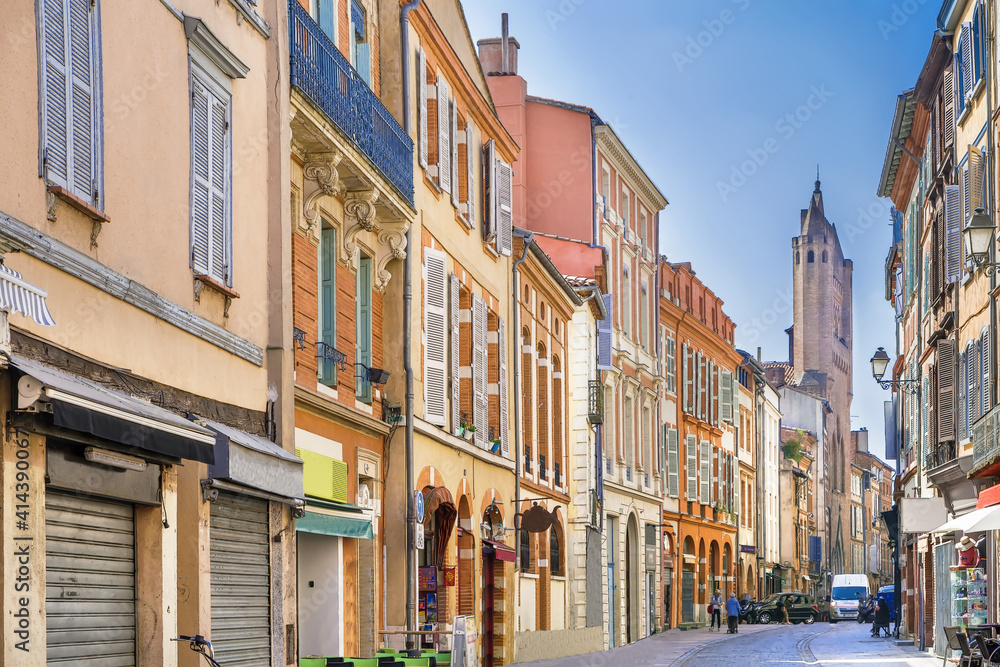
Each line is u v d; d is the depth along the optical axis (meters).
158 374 12.50
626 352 48.44
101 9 11.39
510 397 31.70
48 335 10.30
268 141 16.05
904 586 44.06
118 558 11.70
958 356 30.39
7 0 9.55
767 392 84.62
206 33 13.58
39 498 9.83
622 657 33.31
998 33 26.02
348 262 19.92
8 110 9.59
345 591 19.25
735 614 52.16
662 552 54.53
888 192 44.34
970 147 27.64
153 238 12.47
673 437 57.94
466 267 27.00
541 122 45.50
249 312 15.23
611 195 48.69
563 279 36.94
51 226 10.32
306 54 17.14
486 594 29.58
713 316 68.00
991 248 26.17
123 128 11.80
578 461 40.25
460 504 26.44
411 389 22.00
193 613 12.88
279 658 15.35
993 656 19.20
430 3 25.27
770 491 85.75
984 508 22.72
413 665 16.92
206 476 13.12
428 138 24.45
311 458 17.58
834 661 30.67
